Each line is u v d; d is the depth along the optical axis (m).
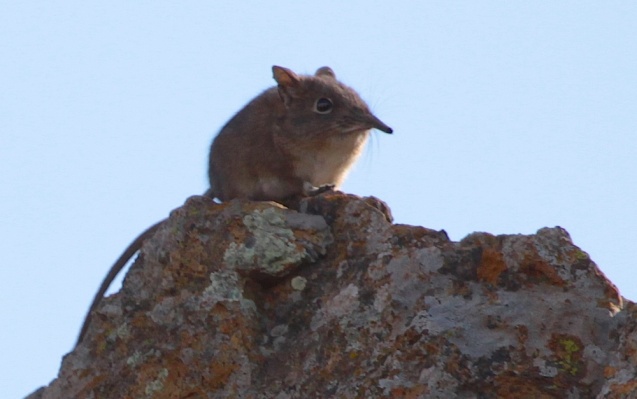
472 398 15.66
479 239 17.14
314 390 16.67
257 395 17.08
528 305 16.28
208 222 19.20
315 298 18.27
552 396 15.51
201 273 18.83
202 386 17.56
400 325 16.62
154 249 19.53
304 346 17.47
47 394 19.39
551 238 16.88
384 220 18.52
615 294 16.38
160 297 18.97
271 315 18.34
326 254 18.72
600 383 15.45
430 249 17.28
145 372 18.08
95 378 18.81
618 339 15.77
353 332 16.98
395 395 15.82
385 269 17.47
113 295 19.66
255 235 18.75
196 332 18.03
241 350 17.66
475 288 16.72
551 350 15.83
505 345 15.95
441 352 15.95
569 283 16.44
